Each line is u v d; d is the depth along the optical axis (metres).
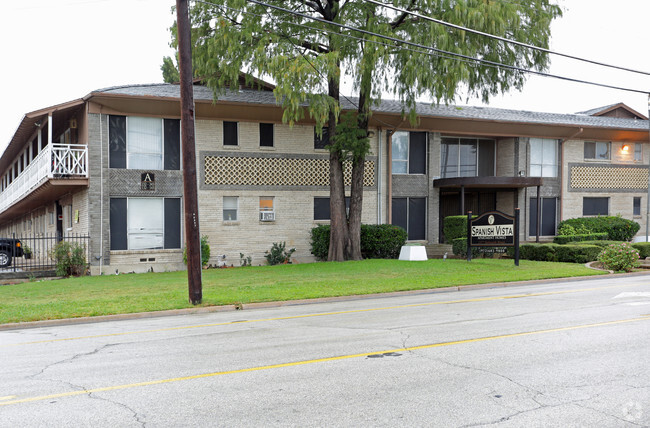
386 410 5.33
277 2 19.91
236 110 22.66
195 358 7.62
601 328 9.25
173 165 22.45
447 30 19.02
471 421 5.02
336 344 8.36
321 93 18.94
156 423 5.09
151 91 21.95
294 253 24.17
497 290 15.49
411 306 12.48
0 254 23.31
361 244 24.19
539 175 29.23
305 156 24.41
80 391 6.14
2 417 5.31
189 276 12.97
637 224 29.55
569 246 22.66
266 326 10.21
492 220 21.12
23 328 10.97
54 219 27.73
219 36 19.31
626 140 31.30
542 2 21.42
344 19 19.75
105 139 21.22
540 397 5.66
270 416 5.22
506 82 21.86
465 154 28.89
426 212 26.95
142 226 22.02
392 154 26.30
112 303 13.08
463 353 7.61
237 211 23.36
